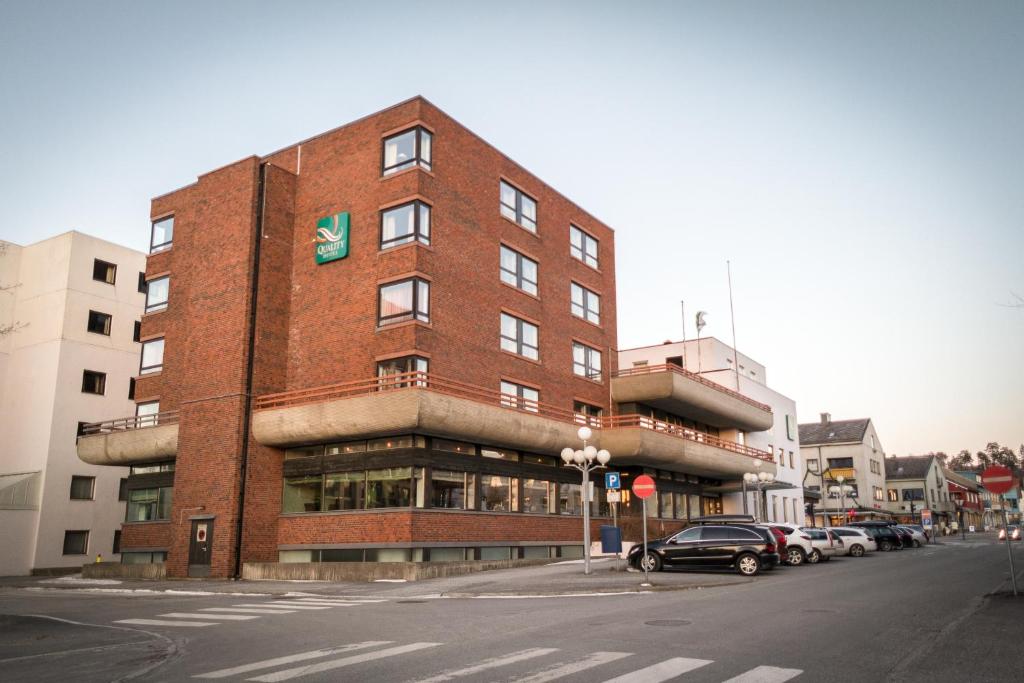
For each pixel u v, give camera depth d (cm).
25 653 1156
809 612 1391
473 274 3156
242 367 2970
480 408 2823
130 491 3562
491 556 2967
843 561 3141
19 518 4056
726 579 2144
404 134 3031
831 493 6856
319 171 3262
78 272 4503
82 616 1644
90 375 4475
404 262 2892
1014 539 6081
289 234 3256
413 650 1052
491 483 3033
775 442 5744
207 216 3259
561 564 2925
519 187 3559
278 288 3164
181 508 3002
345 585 2377
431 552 2681
